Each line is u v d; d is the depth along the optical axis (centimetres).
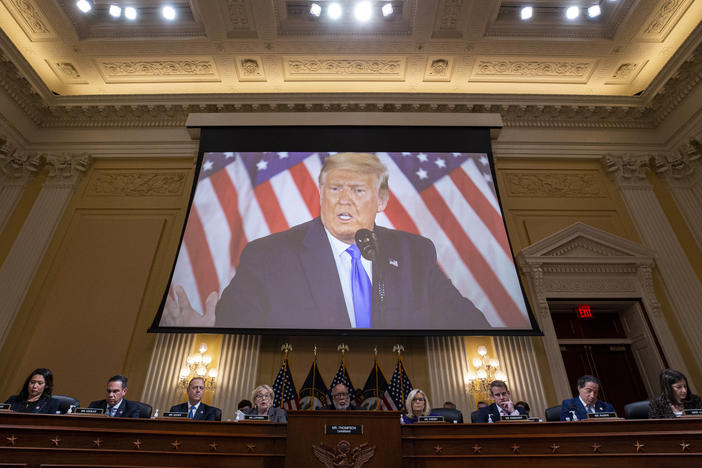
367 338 558
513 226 661
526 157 722
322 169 655
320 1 639
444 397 513
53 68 723
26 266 607
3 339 554
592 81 748
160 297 594
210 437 246
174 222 661
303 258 577
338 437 238
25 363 546
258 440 248
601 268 615
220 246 591
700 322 566
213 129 702
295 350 548
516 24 662
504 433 249
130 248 634
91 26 667
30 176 704
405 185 641
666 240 635
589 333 614
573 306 614
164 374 523
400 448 237
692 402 290
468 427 253
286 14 650
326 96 725
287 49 691
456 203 628
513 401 509
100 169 720
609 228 663
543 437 245
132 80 746
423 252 583
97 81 748
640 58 704
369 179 643
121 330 567
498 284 564
